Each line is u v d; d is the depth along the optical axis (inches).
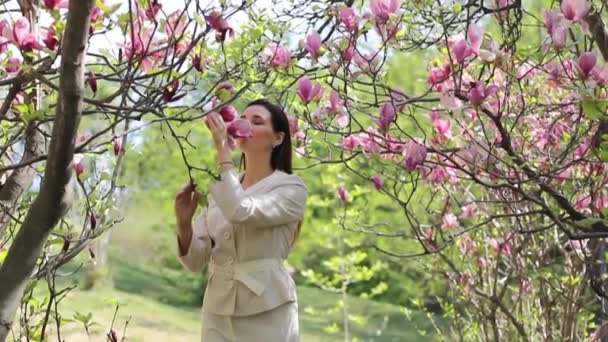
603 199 155.3
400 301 530.9
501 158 151.9
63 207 93.7
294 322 133.9
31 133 113.3
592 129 159.6
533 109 155.4
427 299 418.9
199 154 459.5
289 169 136.9
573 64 127.0
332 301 585.0
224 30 104.3
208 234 136.7
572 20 131.2
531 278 204.2
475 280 219.6
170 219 617.9
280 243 133.4
